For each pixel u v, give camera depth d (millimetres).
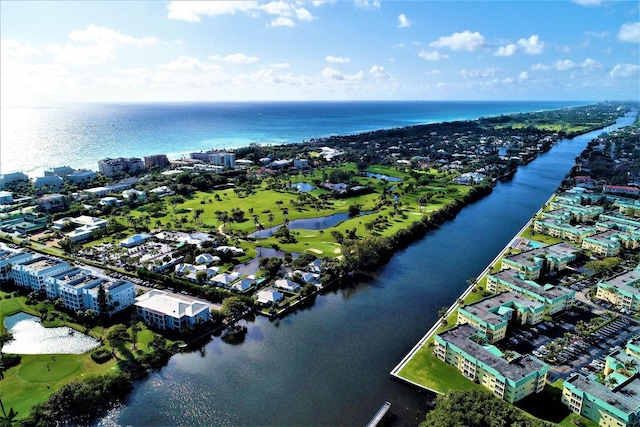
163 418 190000
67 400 188125
